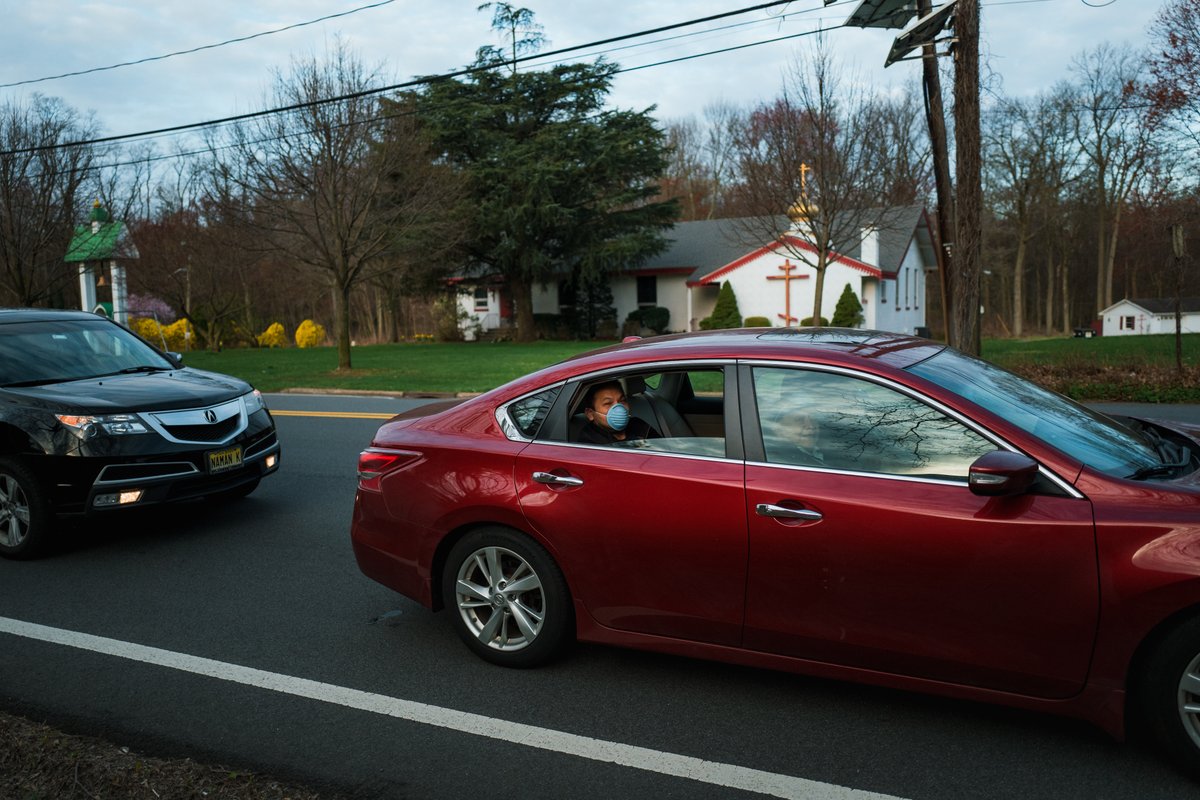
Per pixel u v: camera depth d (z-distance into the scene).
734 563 3.55
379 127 21.31
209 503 7.86
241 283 40.94
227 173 20.19
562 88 37.44
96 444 5.95
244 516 7.38
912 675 3.35
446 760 3.34
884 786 3.08
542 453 3.98
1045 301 69.81
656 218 39.34
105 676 4.17
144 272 36.81
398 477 4.34
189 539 6.69
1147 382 14.22
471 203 35.84
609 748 3.40
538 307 44.84
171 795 3.04
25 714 3.76
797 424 3.57
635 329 40.88
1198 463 3.49
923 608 3.25
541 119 38.59
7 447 6.13
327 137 19.86
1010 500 3.15
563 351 31.34
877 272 34.66
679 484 3.65
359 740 3.51
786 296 35.00
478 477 4.09
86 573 5.86
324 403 16.12
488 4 37.06
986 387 3.63
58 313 7.47
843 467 3.44
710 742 3.43
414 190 22.62
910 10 13.24
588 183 37.09
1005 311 66.88
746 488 3.52
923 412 3.39
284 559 6.12
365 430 12.21
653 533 3.69
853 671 3.45
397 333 50.94
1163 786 3.03
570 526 3.87
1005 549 3.11
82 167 23.00
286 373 22.39
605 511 3.79
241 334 44.09
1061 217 58.50
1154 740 3.05
